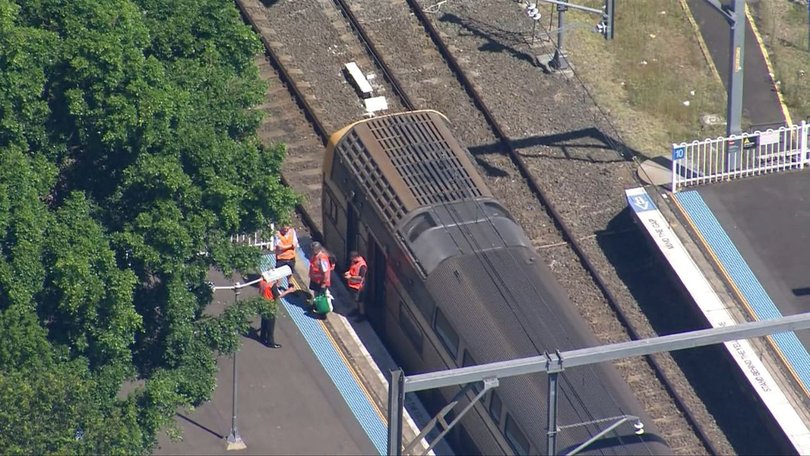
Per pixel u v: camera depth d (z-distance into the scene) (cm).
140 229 14350
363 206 16450
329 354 16425
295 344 16475
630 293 17200
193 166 14750
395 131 16788
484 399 15025
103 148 14425
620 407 14538
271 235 15800
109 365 14212
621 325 16850
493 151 18538
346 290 17050
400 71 19375
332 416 15812
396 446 12119
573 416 14450
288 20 19700
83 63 14125
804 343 16562
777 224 17700
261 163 15062
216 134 15050
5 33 13888
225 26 15488
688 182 18138
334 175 16862
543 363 12169
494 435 15000
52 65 14238
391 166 16425
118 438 13725
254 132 15600
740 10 18075
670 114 19225
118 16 14500
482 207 16175
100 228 14300
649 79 19625
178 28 15288
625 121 19062
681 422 15962
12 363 13688
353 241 16812
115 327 14050
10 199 13875
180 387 14612
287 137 18600
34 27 14338
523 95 19188
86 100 14275
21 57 13925
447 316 15412
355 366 16338
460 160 16625
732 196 18000
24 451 13488
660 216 17662
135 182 14450
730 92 18325
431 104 19038
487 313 15225
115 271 14075
